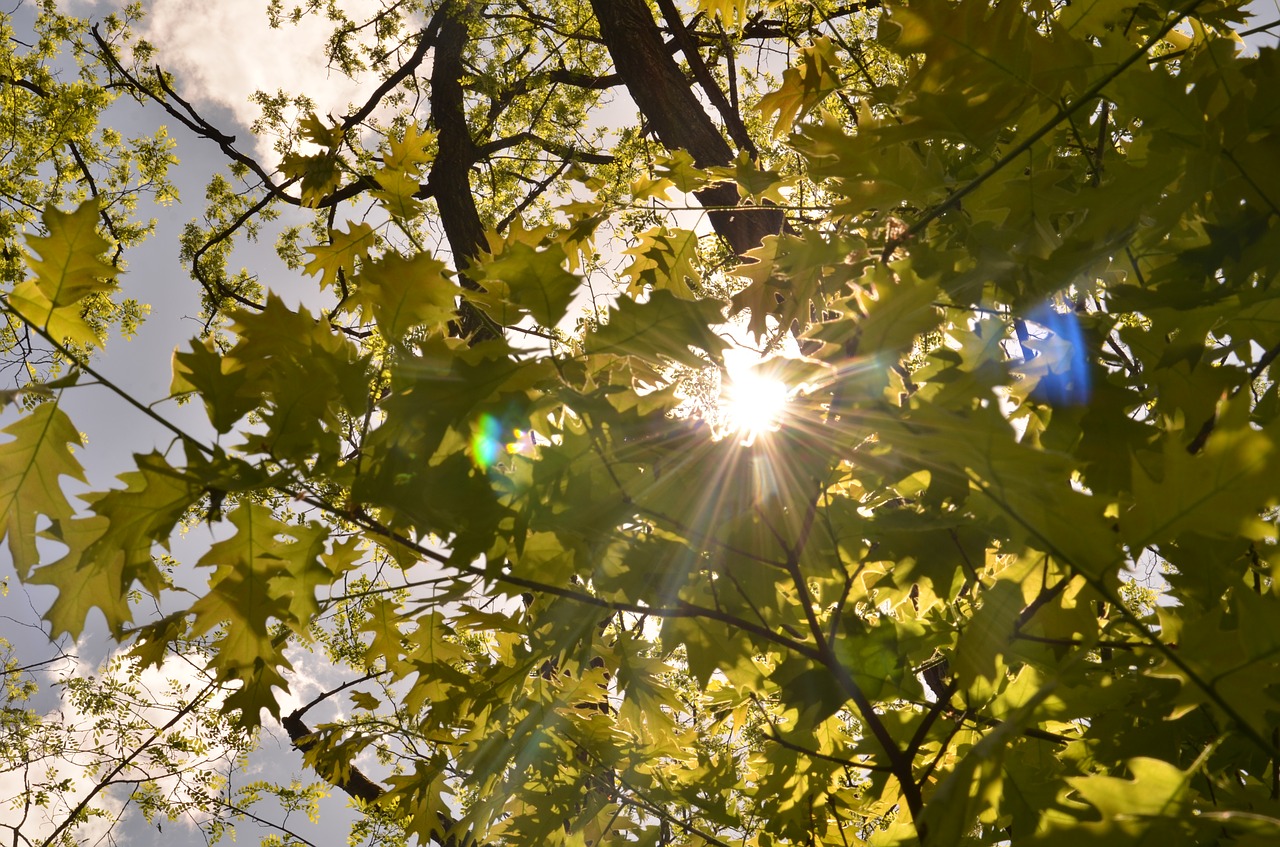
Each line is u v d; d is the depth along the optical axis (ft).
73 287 3.84
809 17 15.17
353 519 3.88
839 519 4.22
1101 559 3.47
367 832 15.72
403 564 4.43
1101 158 4.53
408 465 3.82
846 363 3.76
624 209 5.80
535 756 5.63
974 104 4.22
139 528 3.81
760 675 4.74
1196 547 3.96
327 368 3.81
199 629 4.08
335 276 5.26
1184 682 3.40
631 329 3.83
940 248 4.68
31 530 3.90
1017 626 4.04
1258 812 3.88
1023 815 4.34
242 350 3.92
